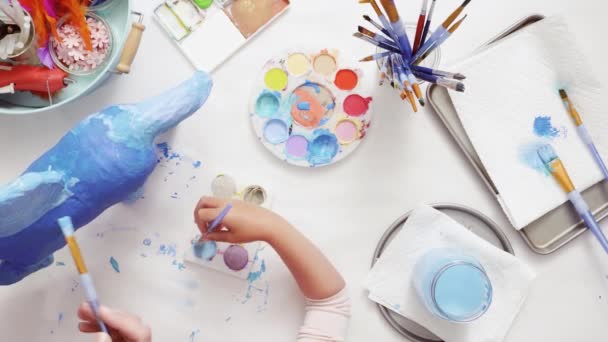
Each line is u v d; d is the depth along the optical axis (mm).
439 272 650
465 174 736
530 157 721
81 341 746
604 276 737
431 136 734
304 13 724
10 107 688
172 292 742
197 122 731
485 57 709
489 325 723
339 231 737
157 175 734
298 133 719
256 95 715
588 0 731
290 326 742
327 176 734
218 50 722
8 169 732
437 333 718
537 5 730
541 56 711
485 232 729
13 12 606
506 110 716
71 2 626
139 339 574
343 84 721
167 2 712
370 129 732
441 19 729
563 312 741
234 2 719
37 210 587
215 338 742
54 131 730
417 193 737
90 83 644
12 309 746
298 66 720
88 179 596
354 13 725
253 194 732
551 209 722
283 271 744
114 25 689
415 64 622
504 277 719
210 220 648
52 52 661
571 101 722
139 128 606
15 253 617
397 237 717
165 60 725
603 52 737
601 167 718
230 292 742
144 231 740
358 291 737
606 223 740
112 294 741
